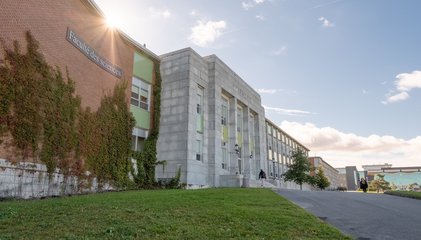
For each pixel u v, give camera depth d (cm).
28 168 1505
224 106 3684
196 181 2848
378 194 2091
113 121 2292
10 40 1470
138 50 2791
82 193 1848
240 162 3919
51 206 1068
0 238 702
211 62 3356
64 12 1853
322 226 891
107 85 2275
